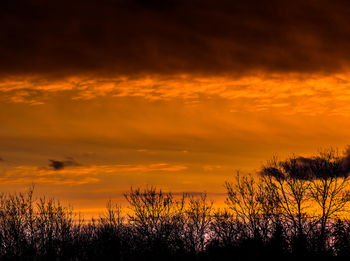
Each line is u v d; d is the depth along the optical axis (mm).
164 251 64375
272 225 63156
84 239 59312
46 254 56344
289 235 59844
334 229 58625
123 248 62062
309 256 56969
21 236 56000
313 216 62906
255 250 59594
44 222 57906
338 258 56812
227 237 62594
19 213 57438
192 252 64375
